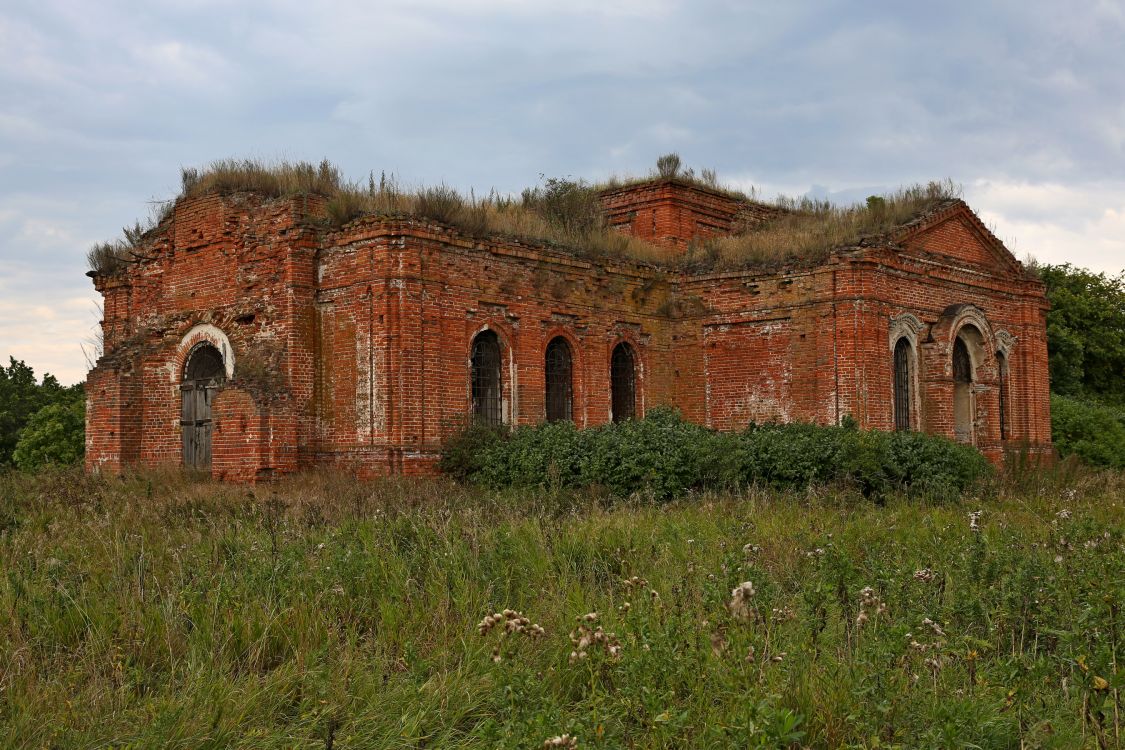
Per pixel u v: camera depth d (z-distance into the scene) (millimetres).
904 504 17828
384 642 8641
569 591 9969
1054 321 45469
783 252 26328
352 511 15727
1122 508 17500
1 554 11867
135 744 6508
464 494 18719
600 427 22125
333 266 22578
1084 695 6645
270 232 23062
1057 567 9594
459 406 22484
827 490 18438
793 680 7047
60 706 7223
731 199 34594
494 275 23547
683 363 27594
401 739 6711
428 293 21938
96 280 28172
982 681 6984
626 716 6793
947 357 26656
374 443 21500
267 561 10656
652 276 27328
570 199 31625
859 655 7367
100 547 12320
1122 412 41312
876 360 24891
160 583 10508
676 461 19547
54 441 40344
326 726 6891
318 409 22594
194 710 7027
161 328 25422
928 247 27391
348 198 22859
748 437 21344
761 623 8133
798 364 25609
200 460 24156
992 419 28297
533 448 20969
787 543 12438
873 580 9617
